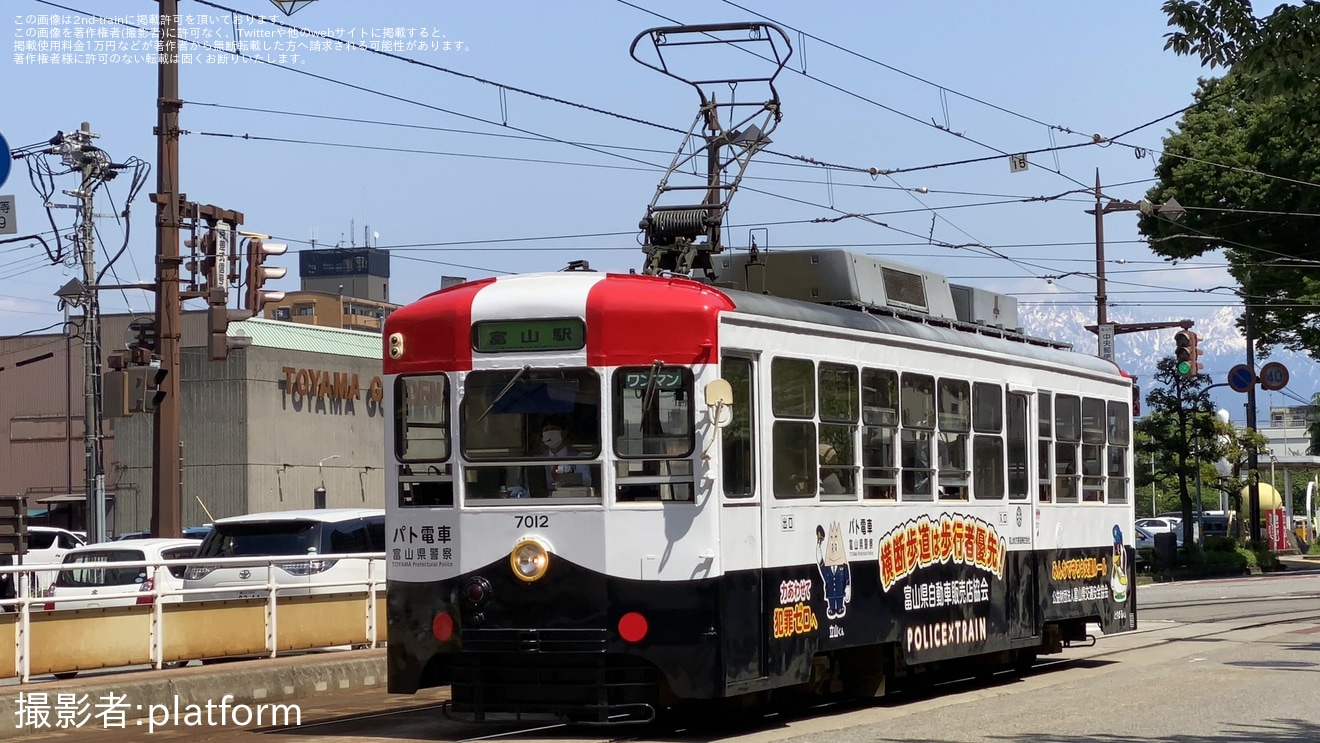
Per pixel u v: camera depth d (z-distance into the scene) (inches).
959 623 545.0
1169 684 562.9
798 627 452.4
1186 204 1519.4
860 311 520.7
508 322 435.2
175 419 742.5
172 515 746.8
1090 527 665.6
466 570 432.8
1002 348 595.2
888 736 430.3
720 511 422.3
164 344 737.0
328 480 1900.8
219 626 570.3
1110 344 1320.1
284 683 560.1
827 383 476.7
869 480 496.1
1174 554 1540.4
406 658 440.1
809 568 460.4
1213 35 460.8
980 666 633.0
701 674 416.5
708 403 413.1
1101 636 802.8
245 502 1772.9
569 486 427.5
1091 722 458.6
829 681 504.1
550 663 424.8
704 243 539.8
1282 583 1333.7
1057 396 639.8
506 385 434.0
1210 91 1572.3
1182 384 1654.8
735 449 432.1
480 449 434.9
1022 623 594.2
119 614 524.1
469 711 432.8
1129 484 716.0
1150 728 443.8
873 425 500.1
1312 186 1435.8
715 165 650.2
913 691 578.9
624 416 426.6
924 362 533.3
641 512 422.3
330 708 529.3
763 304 450.9
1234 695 524.4
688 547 419.8
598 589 422.0
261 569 655.8
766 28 642.8
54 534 1300.4
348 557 630.5
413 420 444.8
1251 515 1859.0
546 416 430.9
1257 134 1472.7
